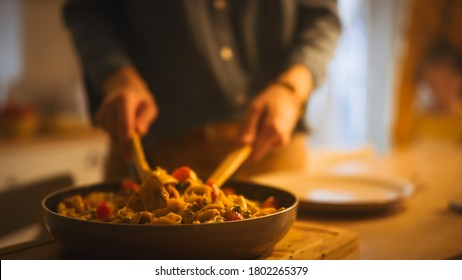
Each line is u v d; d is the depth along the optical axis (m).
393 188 0.99
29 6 2.58
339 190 1.01
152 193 0.62
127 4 1.15
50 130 2.39
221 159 1.14
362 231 0.78
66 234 0.55
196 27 1.13
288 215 0.58
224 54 1.16
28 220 1.01
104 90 0.96
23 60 2.58
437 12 2.35
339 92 3.35
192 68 1.15
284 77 1.00
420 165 1.42
